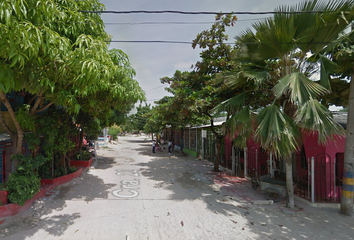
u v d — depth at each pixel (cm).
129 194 750
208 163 1495
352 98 600
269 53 639
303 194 741
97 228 487
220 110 726
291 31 552
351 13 502
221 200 704
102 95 787
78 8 664
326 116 508
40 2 418
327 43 557
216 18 950
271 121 559
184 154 1992
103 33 764
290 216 579
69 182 867
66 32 585
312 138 743
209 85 944
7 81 393
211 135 1586
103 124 1374
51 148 753
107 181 934
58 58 496
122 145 3044
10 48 381
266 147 559
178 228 499
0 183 612
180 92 919
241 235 471
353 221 552
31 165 590
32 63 467
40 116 747
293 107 686
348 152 595
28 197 558
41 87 522
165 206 639
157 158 1748
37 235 448
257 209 629
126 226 502
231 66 968
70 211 580
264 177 774
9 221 502
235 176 1070
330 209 632
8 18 327
